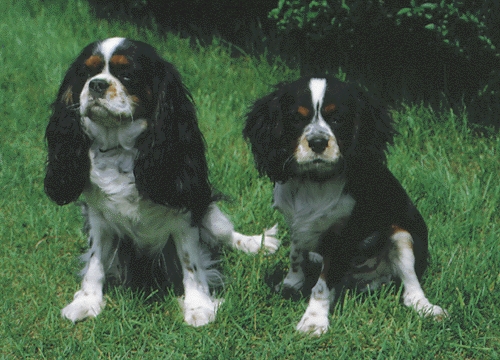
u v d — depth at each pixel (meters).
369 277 1.92
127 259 1.97
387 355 1.75
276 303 1.86
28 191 2.20
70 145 1.85
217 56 2.86
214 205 2.05
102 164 1.83
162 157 1.82
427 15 2.35
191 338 1.79
